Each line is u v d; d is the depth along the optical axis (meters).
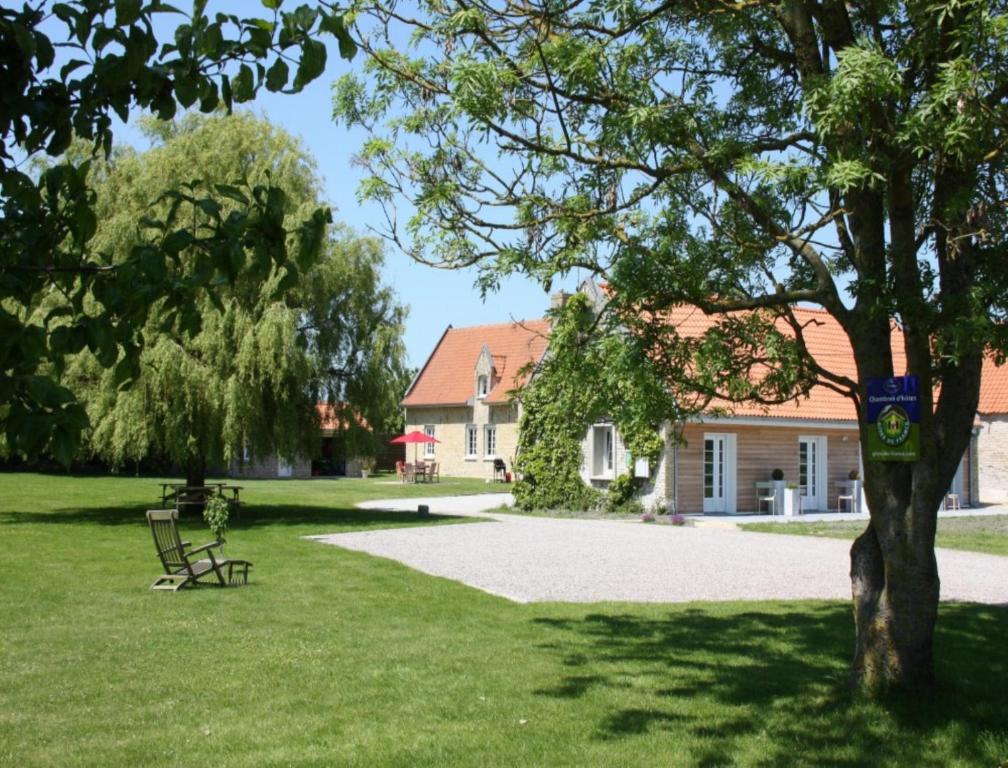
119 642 9.41
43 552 16.97
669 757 6.15
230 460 22.78
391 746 6.33
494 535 21.14
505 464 51.72
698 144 7.41
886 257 7.46
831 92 6.03
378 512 28.12
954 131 5.89
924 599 7.25
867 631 7.47
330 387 26.16
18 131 2.75
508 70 6.74
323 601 11.93
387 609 11.41
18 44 2.38
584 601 12.38
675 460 26.39
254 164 24.23
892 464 7.21
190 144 23.95
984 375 38.75
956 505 32.69
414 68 7.26
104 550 17.31
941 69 6.66
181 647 9.19
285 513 27.47
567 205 7.48
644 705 7.35
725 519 25.17
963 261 7.09
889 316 7.21
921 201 7.95
